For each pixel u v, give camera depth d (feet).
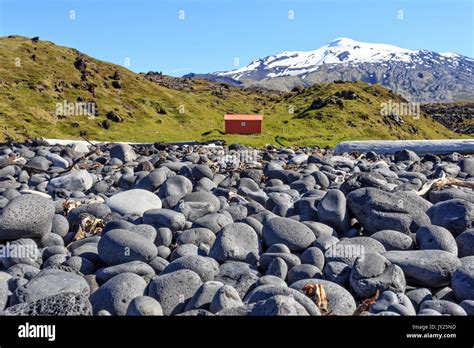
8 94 224.12
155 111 261.03
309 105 303.68
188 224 22.82
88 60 293.02
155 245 20.61
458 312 15.06
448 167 40.42
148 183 32.22
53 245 21.48
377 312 15.20
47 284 16.06
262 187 34.81
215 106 305.32
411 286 17.43
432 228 19.83
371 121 270.46
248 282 16.75
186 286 15.85
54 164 46.47
